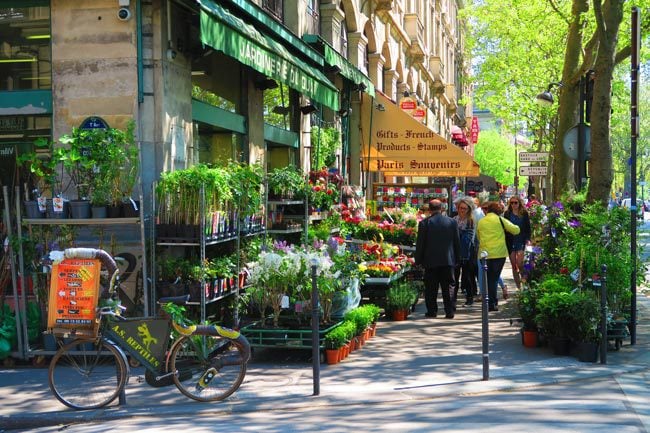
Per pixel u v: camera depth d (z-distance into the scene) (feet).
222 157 41.37
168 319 25.91
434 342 35.96
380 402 25.67
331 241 35.76
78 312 25.36
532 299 34.30
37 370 31.09
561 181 56.95
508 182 243.40
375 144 67.00
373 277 43.52
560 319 31.99
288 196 41.63
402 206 64.23
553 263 40.47
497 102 119.34
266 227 39.65
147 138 33.42
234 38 32.96
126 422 24.18
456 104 167.53
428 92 127.75
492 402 24.95
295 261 32.22
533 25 95.09
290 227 41.42
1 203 34.17
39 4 34.09
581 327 31.22
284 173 41.81
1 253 33.65
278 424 22.84
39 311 32.40
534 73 109.29
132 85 33.32
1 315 32.24
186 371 26.16
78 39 33.65
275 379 28.91
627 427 21.34
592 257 33.58
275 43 41.83
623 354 32.50
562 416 22.70
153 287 31.19
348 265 35.60
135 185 32.65
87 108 33.60
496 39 116.47
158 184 32.14
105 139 30.66
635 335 35.09
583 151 45.91
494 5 103.30
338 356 31.50
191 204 31.24
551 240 41.88
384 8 80.48
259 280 32.35
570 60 55.93
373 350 34.17
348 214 51.60
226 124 41.63
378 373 29.50
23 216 33.30
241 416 24.45
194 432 22.13
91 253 25.43
